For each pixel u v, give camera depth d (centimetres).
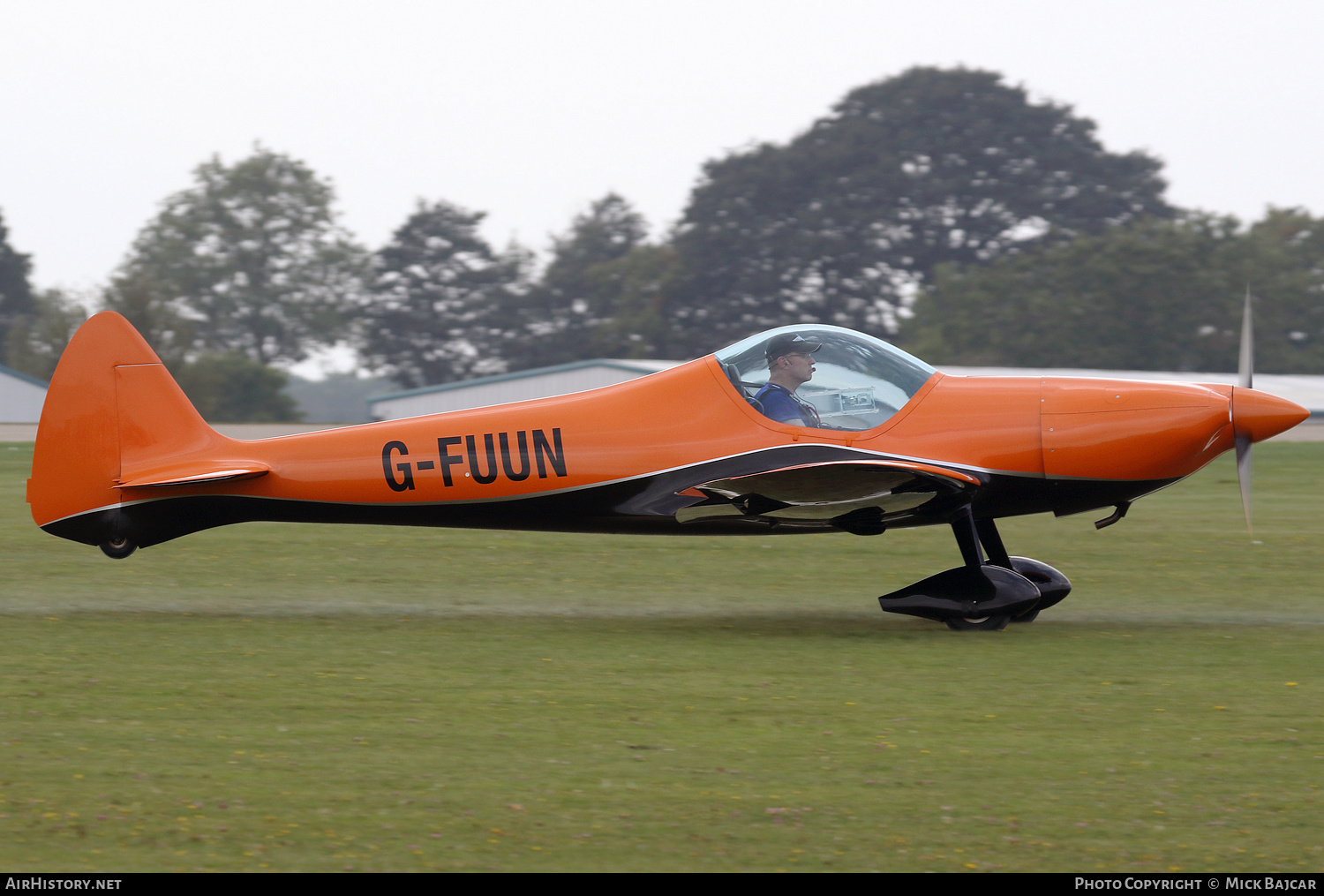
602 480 3084
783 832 1727
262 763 1973
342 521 3253
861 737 2127
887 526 3141
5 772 1916
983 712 2286
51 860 1616
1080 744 2091
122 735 2100
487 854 1652
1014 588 3022
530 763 1986
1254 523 5234
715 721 2220
